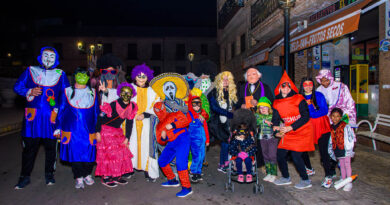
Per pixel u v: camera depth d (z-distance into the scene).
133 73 4.63
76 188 4.31
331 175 4.26
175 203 3.76
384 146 6.38
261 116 4.59
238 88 5.46
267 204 3.73
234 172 4.65
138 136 4.59
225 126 4.96
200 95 4.63
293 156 4.21
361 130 7.29
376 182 4.48
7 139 8.57
